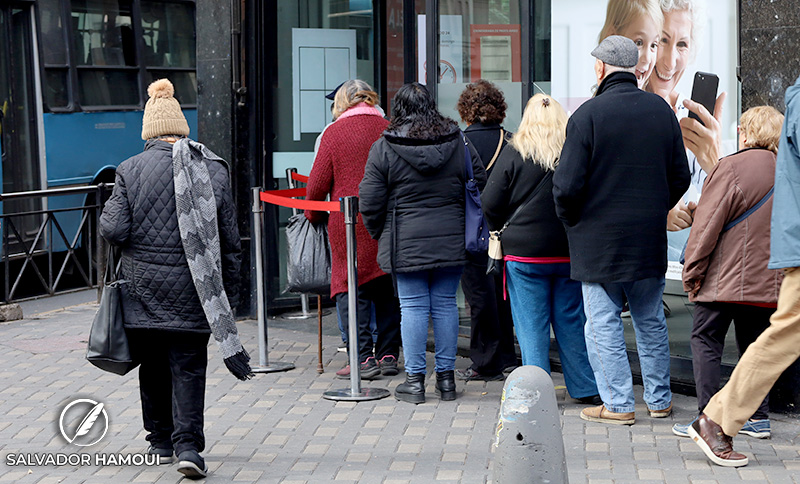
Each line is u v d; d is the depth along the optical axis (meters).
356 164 7.51
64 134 13.23
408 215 6.79
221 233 5.59
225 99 9.84
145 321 5.42
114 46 14.09
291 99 10.09
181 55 15.20
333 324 9.73
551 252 6.49
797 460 5.59
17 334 9.53
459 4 8.41
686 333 7.38
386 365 7.82
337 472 5.65
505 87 8.16
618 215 6.02
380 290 7.75
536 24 7.92
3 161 12.29
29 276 12.70
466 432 6.32
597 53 6.18
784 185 5.26
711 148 7.10
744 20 6.41
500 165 6.49
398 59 10.09
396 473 5.61
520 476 4.28
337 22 10.21
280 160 10.10
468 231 6.76
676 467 5.53
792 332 5.33
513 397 4.34
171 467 5.81
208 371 7.96
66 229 12.39
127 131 14.23
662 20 7.22
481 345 7.50
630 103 6.04
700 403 5.99
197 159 5.52
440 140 6.72
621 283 6.26
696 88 7.12
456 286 7.02
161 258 5.41
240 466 5.80
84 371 8.09
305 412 6.85
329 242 7.64
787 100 5.29
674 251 7.38
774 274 5.75
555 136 6.40
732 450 5.53
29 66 12.78
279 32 9.98
